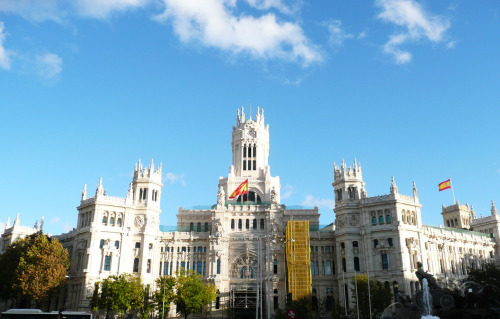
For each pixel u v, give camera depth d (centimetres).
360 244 13200
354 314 11888
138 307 11462
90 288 12156
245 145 16750
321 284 13550
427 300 8612
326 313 13050
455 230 15925
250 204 14812
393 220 12850
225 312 13150
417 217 13288
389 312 11188
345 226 13388
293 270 12725
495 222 16750
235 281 13562
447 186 15800
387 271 12481
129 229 13238
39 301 11931
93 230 12625
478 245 15725
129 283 11312
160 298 11625
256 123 16912
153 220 13788
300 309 11856
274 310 13150
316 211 15800
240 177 15925
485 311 7725
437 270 13688
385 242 12738
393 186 13112
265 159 16838
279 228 13975
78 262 12750
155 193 14162
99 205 12962
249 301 13262
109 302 11262
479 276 11775
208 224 15525
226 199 15638
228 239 13975
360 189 13762
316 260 13875
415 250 12738
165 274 13738
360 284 11412
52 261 11619
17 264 11838
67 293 12675
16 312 7156
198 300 11612
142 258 13162
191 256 14012
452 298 8450
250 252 13762
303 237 13038
